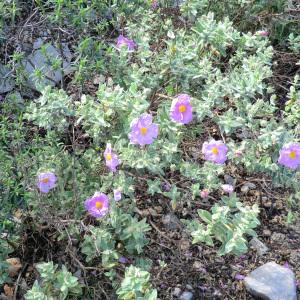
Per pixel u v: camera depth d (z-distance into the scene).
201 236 0.88
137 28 1.07
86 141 1.06
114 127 0.93
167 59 0.98
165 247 0.96
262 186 1.06
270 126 0.94
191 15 1.12
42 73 1.01
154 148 0.88
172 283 0.92
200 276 0.94
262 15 1.25
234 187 1.07
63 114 0.92
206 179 0.93
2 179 0.86
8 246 0.91
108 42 1.08
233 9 1.24
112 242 0.88
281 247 0.99
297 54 1.22
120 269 0.90
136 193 1.01
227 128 0.94
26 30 1.03
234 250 0.88
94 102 0.93
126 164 0.91
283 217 1.03
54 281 0.84
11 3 1.03
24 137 0.98
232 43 1.09
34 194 0.87
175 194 0.92
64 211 0.89
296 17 1.25
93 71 1.01
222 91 0.96
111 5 1.11
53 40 1.04
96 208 0.85
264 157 0.93
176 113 0.88
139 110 0.88
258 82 0.94
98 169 0.94
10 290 0.91
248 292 0.93
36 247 0.94
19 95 1.06
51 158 0.92
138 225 0.89
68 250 0.88
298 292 0.93
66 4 0.99
